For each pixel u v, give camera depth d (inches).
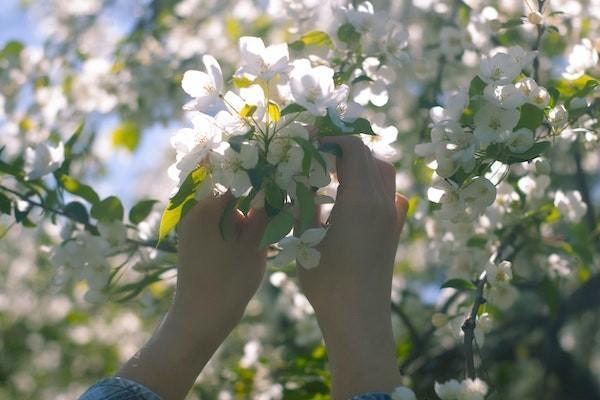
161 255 67.4
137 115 103.3
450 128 54.6
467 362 55.1
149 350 49.5
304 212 49.8
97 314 158.6
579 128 62.9
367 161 51.1
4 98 99.4
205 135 50.4
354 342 48.0
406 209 53.1
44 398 159.5
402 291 103.7
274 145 50.7
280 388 85.4
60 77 108.0
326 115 51.3
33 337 160.6
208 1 118.5
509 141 54.1
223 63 108.0
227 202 51.4
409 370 93.3
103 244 66.5
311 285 49.6
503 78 55.1
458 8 91.9
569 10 79.0
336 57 66.3
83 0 127.8
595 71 66.9
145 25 112.6
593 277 97.7
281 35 106.7
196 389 97.0
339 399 47.5
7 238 151.1
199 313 50.2
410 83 103.0
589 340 141.0
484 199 55.4
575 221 72.7
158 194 170.4
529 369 126.7
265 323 123.0
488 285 61.7
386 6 99.4
